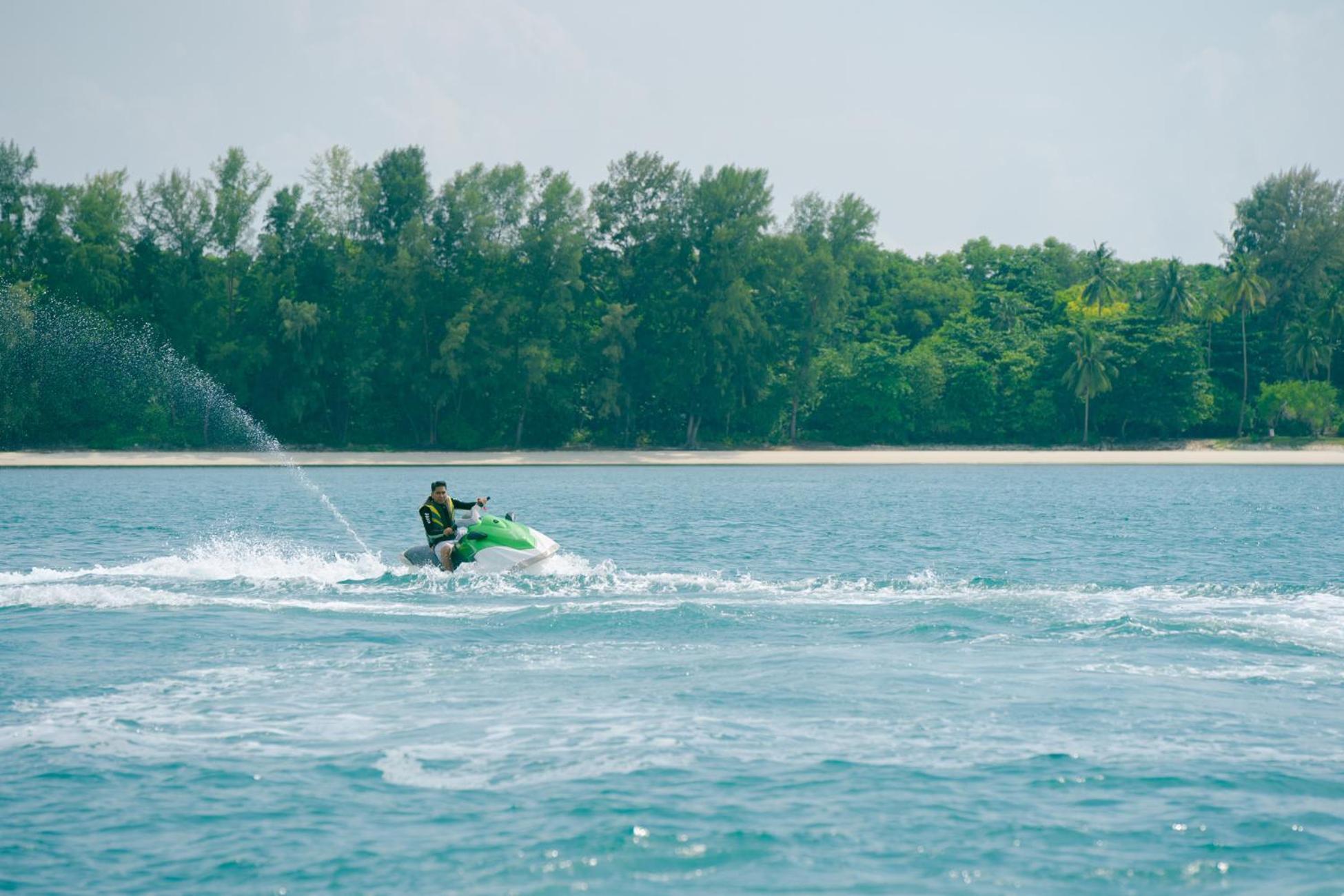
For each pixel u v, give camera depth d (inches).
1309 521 5871.1
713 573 3651.6
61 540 4783.5
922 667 2181.3
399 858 1338.6
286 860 1333.7
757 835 1392.7
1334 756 1653.5
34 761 1656.0
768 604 2822.3
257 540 4820.4
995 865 1315.2
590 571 3371.1
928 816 1445.6
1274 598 2901.1
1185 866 1310.3
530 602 2864.2
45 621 2640.3
